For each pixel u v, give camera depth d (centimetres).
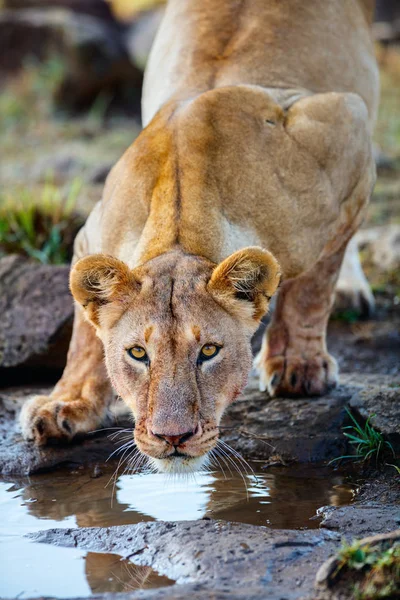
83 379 932
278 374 966
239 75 931
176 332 711
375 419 873
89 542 688
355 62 1046
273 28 971
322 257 948
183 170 809
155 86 1005
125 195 832
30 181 2028
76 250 962
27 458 877
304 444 880
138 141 859
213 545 650
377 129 2294
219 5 990
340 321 1277
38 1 3228
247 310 757
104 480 840
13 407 1000
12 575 636
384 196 1798
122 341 734
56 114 2703
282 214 845
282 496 784
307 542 656
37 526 735
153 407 704
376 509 736
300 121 875
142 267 753
